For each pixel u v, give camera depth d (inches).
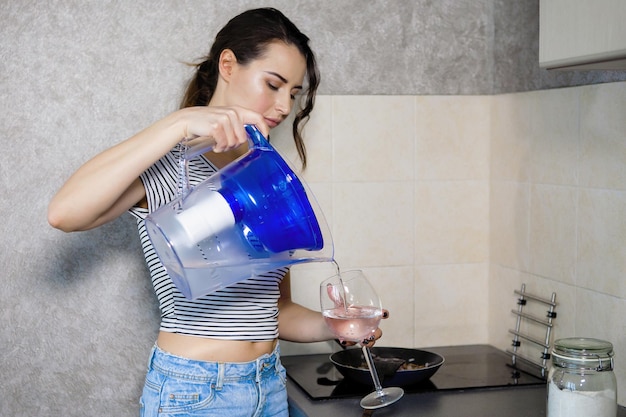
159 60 85.7
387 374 74.2
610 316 72.7
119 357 87.4
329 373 82.4
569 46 58.1
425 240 93.8
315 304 91.4
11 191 84.1
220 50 71.6
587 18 55.9
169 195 61.9
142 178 61.4
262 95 69.0
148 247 64.0
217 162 69.5
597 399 55.8
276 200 53.2
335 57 89.8
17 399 85.9
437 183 93.6
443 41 92.4
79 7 83.9
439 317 94.8
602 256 73.6
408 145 92.4
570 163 78.2
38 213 84.8
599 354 56.1
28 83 83.6
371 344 71.0
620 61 56.1
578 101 76.5
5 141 83.7
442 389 75.3
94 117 85.0
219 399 62.2
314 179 90.4
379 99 91.2
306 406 70.9
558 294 80.9
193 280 53.6
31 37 83.4
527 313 86.7
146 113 86.0
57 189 84.9
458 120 93.6
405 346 94.1
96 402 87.4
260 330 64.2
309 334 73.1
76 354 86.6
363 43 90.4
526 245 86.9
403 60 91.5
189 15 86.0
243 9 87.1
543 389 76.0
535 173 84.7
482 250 95.4
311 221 53.9
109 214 60.4
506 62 90.3
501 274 92.5
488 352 91.7
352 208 91.6
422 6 91.6
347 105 90.5
